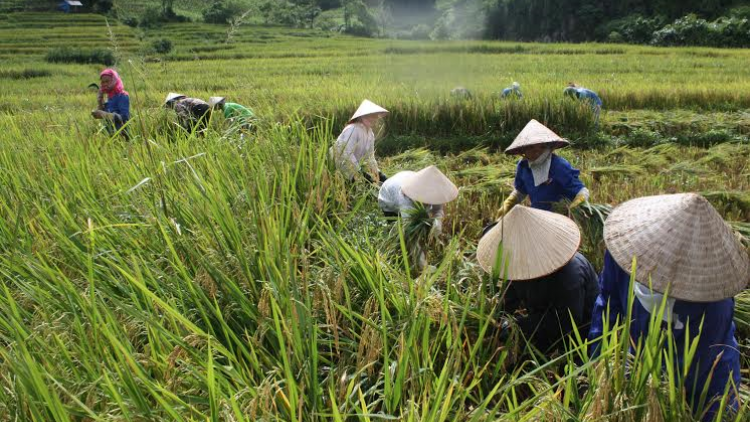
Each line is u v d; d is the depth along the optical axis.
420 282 2.65
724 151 9.66
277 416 1.83
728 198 6.82
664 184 7.57
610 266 2.68
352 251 2.93
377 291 2.66
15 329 2.24
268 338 2.45
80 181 3.91
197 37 45.72
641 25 59.69
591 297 3.20
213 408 1.81
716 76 22.75
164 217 3.28
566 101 11.70
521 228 2.83
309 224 3.51
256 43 54.66
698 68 28.27
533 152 4.43
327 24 75.00
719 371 2.36
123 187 3.78
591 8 68.56
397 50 44.59
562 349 3.13
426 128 11.98
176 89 16.70
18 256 3.00
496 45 44.75
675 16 64.38
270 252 2.79
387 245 3.67
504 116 11.88
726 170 8.96
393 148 11.41
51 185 4.08
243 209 3.43
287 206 3.22
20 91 24.12
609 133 12.32
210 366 1.78
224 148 4.57
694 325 2.36
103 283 2.80
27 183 4.24
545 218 2.89
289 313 2.37
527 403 2.01
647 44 57.84
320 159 4.14
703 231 2.13
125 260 2.99
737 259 2.14
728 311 2.35
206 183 3.48
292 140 4.73
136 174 4.09
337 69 31.31
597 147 11.19
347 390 2.09
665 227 2.20
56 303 2.62
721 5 63.66
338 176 4.08
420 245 3.88
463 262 3.61
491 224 3.99
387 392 2.08
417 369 2.23
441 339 2.44
